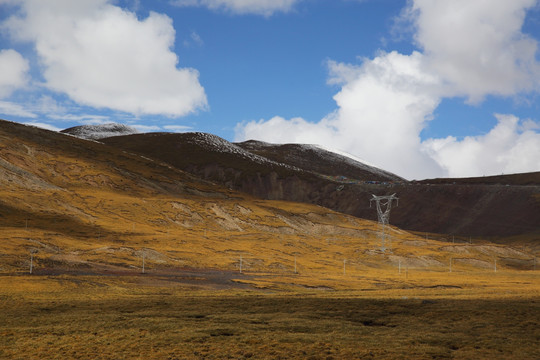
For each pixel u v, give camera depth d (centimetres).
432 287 10794
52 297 6488
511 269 18475
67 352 3628
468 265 18112
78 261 10862
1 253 10194
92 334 4181
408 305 5750
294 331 4391
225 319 4859
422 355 3603
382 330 4500
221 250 15688
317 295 7506
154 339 3984
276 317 5053
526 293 7944
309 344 3888
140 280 9344
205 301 6138
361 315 5203
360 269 15938
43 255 10762
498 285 11356
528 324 4644
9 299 6081
